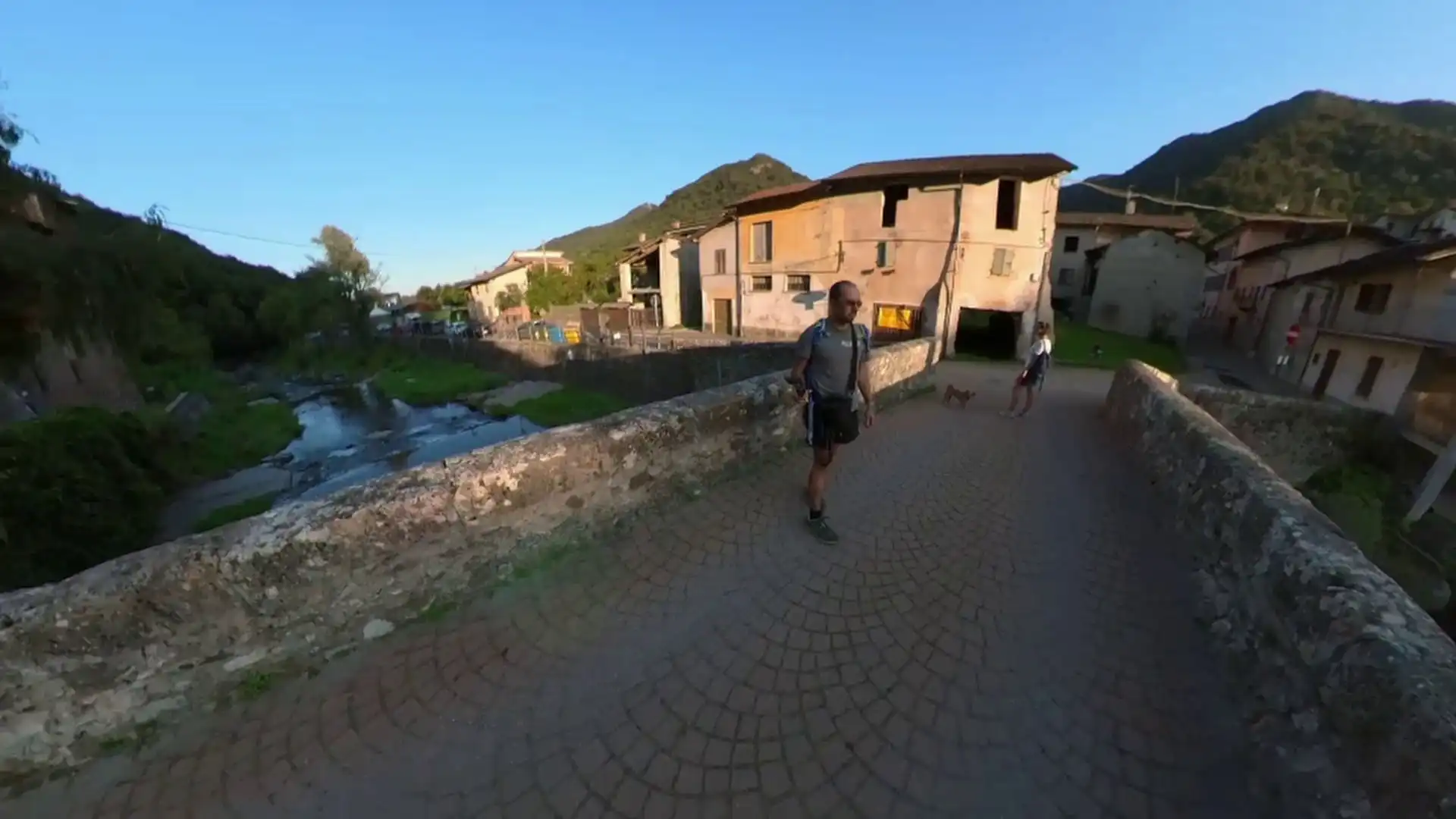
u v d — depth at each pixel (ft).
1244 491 10.65
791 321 79.36
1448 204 78.02
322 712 7.91
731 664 8.98
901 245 67.10
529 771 7.11
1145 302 83.97
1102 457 20.92
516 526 10.95
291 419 69.97
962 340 76.48
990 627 10.03
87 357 43.21
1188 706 8.21
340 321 133.08
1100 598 11.09
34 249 35.27
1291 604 7.78
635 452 13.21
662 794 6.81
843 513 14.56
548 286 159.33
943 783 6.96
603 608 10.39
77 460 28.27
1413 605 6.56
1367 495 32.14
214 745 7.33
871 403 13.05
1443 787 4.60
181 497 39.29
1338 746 6.07
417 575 9.59
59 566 23.63
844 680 8.66
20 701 6.36
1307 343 59.16
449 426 70.13
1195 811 6.54
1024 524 14.48
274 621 8.13
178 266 53.67
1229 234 97.14
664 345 79.61
